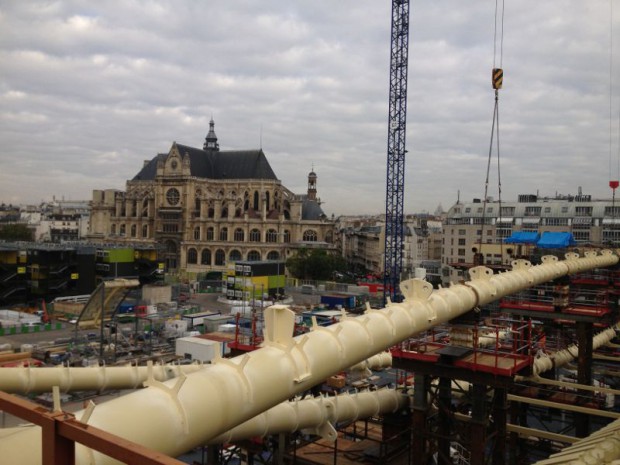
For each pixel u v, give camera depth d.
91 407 11.43
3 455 9.84
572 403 48.12
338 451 38.09
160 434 13.02
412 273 175.12
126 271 146.88
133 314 122.75
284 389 17.95
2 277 132.62
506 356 33.78
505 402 34.31
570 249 66.25
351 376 81.56
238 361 17.27
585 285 64.38
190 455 51.28
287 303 152.12
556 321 62.16
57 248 141.00
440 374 32.72
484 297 34.59
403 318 26.05
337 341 21.45
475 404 32.03
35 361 73.25
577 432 48.81
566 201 169.62
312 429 34.56
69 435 8.55
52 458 8.70
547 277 46.12
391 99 150.25
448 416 34.50
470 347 34.22
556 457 19.84
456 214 181.12
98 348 89.81
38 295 135.00
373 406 37.72
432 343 35.62
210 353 77.75
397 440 40.94
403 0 148.12
